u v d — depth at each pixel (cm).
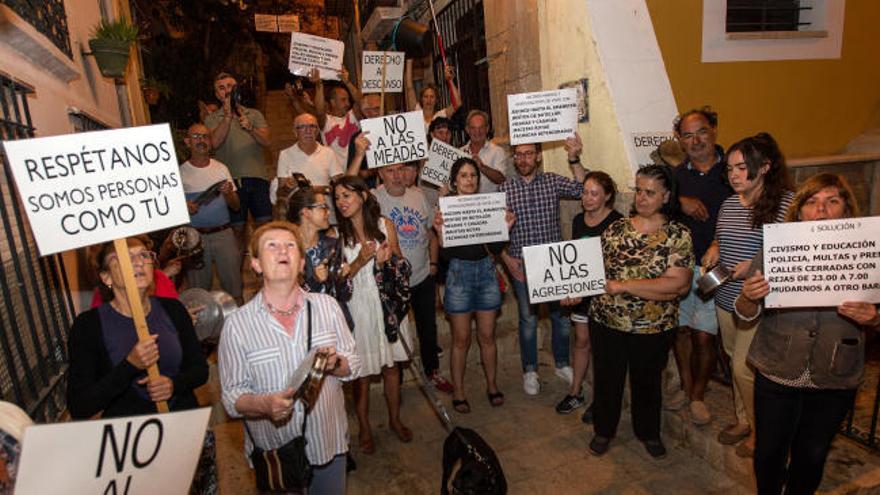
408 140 402
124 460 153
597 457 365
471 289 409
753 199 288
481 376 493
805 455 245
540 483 343
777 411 244
